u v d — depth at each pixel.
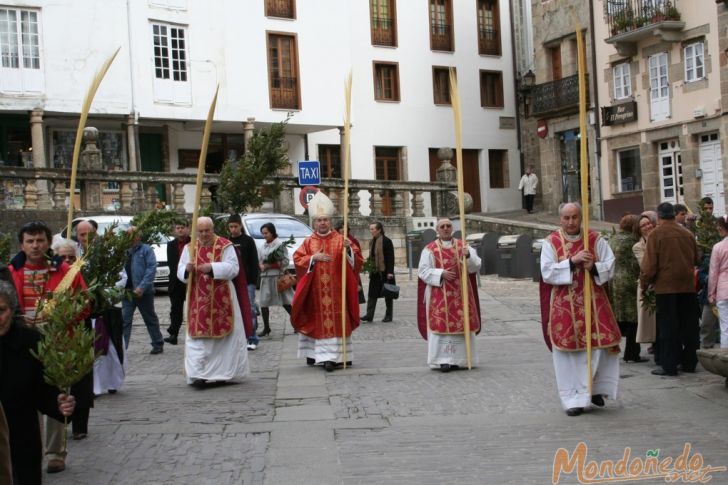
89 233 8.38
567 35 34.25
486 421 8.23
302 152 35.72
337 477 6.57
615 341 8.44
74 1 28.64
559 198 35.69
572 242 8.56
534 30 36.06
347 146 11.93
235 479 6.60
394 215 30.41
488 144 41.06
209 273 10.26
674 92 29.25
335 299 11.45
